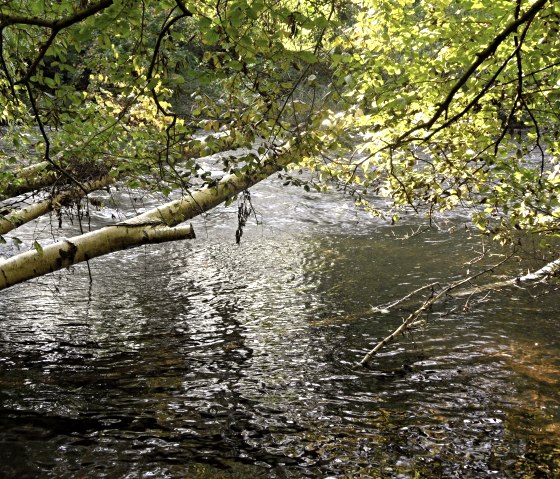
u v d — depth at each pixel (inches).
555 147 245.1
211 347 284.2
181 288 379.2
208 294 366.9
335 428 210.4
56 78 187.3
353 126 216.2
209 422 215.2
